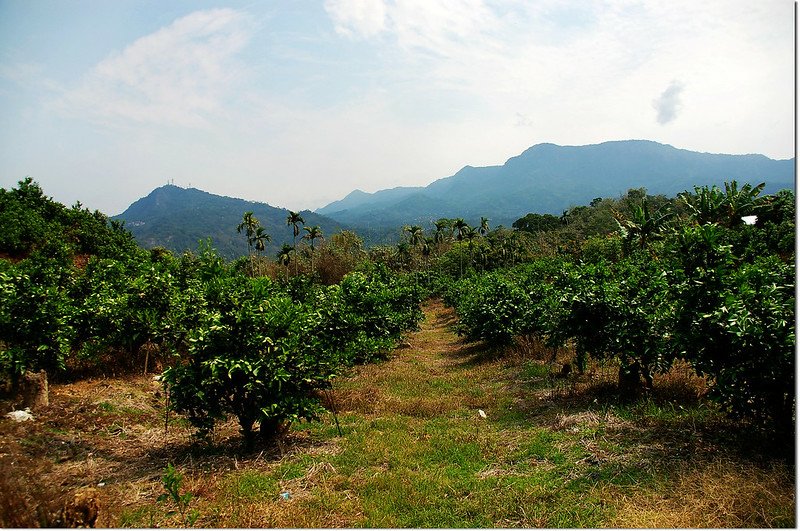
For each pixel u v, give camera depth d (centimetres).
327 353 747
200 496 517
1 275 866
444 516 473
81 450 645
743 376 533
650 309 771
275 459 642
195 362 646
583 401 840
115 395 912
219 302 673
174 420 815
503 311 1402
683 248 656
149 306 1091
